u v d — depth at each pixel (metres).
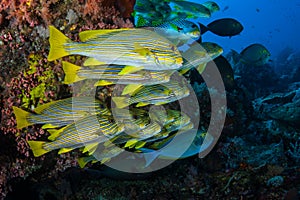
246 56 2.89
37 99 1.02
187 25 1.39
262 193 1.30
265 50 2.85
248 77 3.86
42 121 0.90
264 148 1.57
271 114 2.14
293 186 1.31
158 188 1.38
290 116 2.04
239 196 1.32
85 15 1.02
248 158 1.47
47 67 1.02
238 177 1.37
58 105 0.89
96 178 1.40
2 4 1.01
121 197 1.34
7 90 1.02
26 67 1.02
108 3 1.06
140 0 1.40
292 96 2.40
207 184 1.37
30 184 1.17
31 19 1.01
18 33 1.02
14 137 1.01
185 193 1.37
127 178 1.36
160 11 1.42
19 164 1.03
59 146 0.91
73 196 1.33
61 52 0.79
